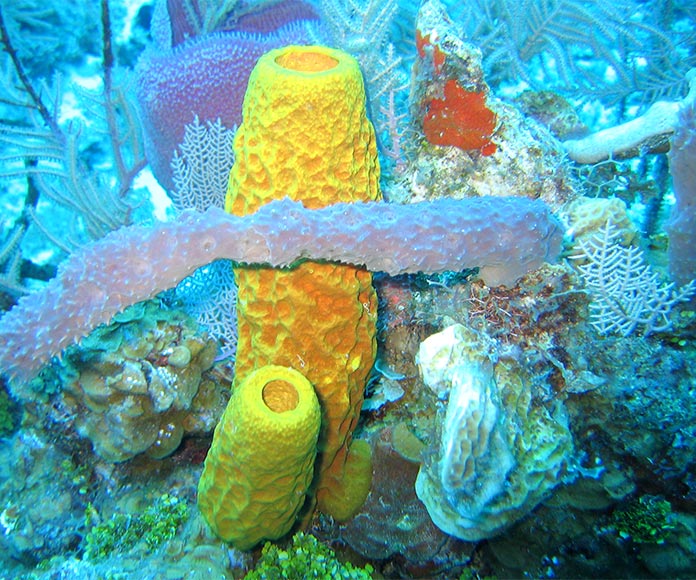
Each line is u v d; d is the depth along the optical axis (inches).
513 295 17.2
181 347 20.0
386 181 22.0
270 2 31.5
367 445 18.3
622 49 28.4
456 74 18.5
